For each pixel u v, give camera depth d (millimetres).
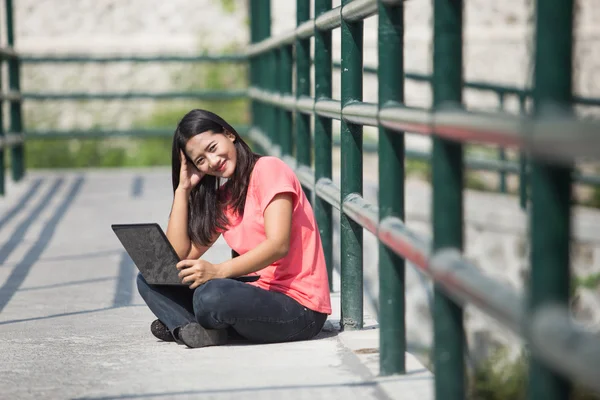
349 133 6242
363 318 6676
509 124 2893
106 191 16625
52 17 23688
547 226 2801
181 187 6062
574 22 2783
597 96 22188
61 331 6586
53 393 4941
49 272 9242
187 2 24203
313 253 6000
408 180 21328
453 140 3723
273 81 14562
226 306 5688
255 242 5910
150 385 5035
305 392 4809
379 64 4953
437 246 3773
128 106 23828
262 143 16281
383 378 4969
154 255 5848
